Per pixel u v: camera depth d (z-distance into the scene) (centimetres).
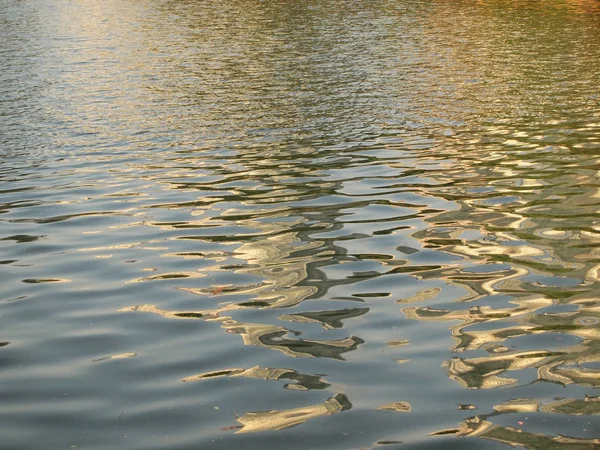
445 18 3431
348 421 561
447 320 735
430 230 995
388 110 1788
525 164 1321
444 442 532
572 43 2723
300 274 856
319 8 3816
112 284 841
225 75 2255
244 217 1066
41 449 533
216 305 779
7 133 1639
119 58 2555
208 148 1485
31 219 1085
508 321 730
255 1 4106
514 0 4019
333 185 1218
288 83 2128
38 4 4159
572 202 1104
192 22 3406
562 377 623
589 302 771
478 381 618
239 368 646
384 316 745
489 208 1085
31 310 779
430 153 1410
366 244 948
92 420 570
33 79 2230
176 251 939
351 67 2344
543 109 1767
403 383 617
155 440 541
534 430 547
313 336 705
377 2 4022
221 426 557
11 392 615
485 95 1936
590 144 1449
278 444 533
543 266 867
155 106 1877
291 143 1508
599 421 557
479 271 856
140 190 1219
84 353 682
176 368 650
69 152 1483
